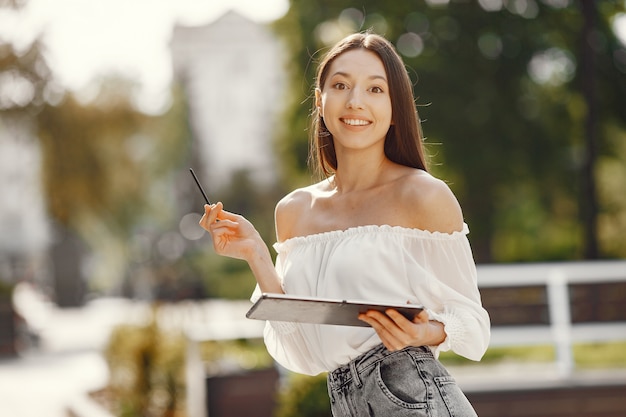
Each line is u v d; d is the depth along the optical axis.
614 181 23.33
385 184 2.82
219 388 7.20
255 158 54.00
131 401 9.36
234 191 48.19
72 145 27.47
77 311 33.91
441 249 2.71
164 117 52.41
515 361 10.23
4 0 21.91
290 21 22.88
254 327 10.31
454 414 2.61
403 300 2.68
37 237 52.47
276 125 25.56
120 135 32.19
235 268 35.31
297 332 2.93
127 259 45.62
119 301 39.56
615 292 8.05
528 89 21.36
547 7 21.47
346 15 22.20
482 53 21.28
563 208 22.70
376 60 2.82
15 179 51.75
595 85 18.06
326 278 2.74
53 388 12.95
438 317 2.60
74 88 26.41
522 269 7.82
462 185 21.17
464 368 8.85
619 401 6.91
